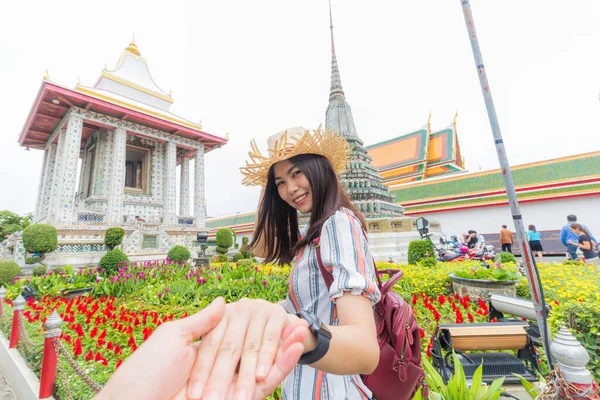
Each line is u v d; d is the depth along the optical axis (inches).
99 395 14.7
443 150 829.8
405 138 909.2
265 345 18.8
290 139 50.0
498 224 590.9
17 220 951.6
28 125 642.2
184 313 172.7
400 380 42.8
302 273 40.1
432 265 255.6
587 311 103.3
